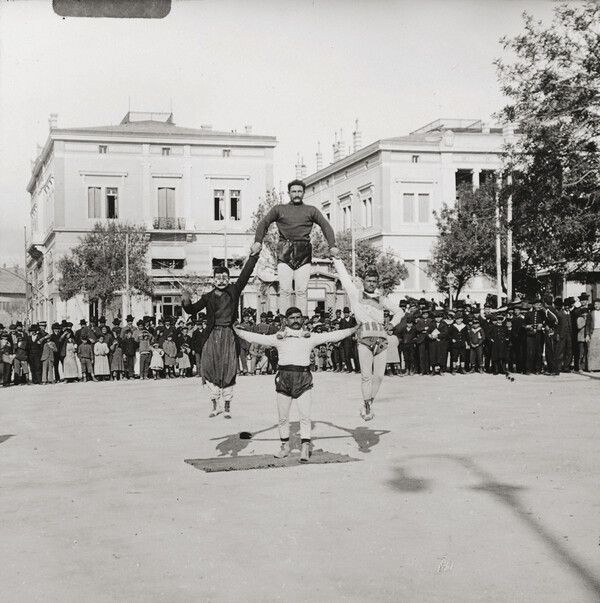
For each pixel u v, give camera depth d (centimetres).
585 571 551
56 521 720
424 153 6341
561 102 2495
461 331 2603
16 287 10775
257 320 4219
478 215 5203
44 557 608
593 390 1902
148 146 5997
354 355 2809
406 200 6344
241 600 507
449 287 5194
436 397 1802
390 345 2594
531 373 2520
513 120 2609
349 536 648
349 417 1475
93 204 5938
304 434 997
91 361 2702
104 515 739
